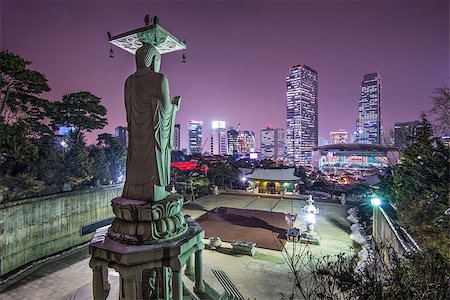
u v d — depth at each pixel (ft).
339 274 27.89
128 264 30.35
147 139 35.35
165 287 37.91
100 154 117.60
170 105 36.32
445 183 57.57
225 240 81.41
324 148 279.08
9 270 65.46
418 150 63.21
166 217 35.22
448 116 67.56
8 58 79.97
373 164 297.94
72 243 82.79
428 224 49.98
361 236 80.94
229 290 51.42
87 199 88.94
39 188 83.20
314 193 179.01
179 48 41.60
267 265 64.08
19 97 90.94
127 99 36.45
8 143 78.48
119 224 34.78
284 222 100.58
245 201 139.74
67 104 115.44
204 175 186.29
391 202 79.20
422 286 22.09
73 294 50.65
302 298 49.57
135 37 37.65
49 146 99.66
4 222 65.31
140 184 35.81
